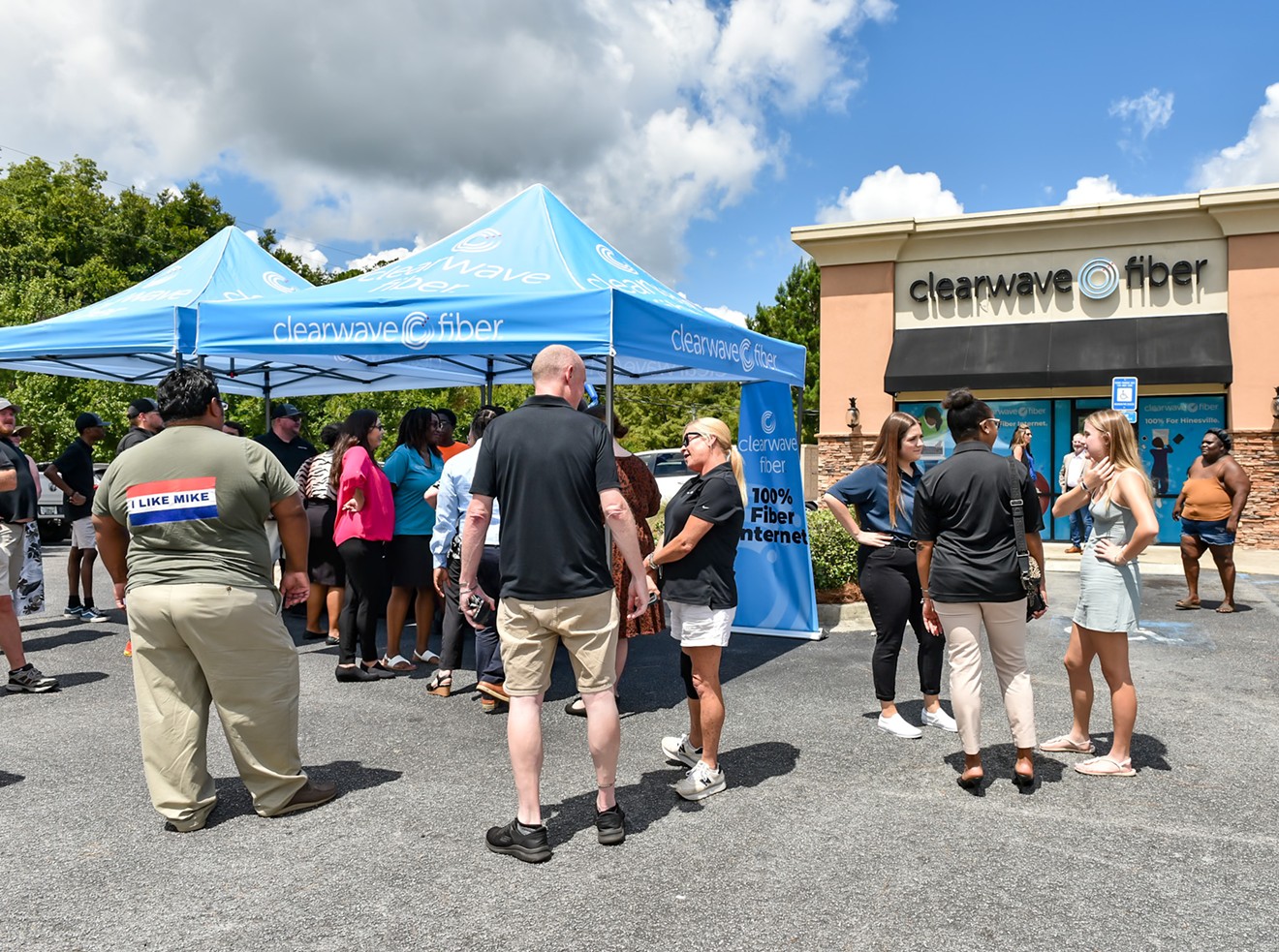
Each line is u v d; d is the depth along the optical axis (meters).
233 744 3.71
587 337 5.40
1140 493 4.16
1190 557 9.01
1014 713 4.15
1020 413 16.73
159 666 3.62
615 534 3.52
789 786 4.19
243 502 3.65
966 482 4.14
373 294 5.93
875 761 4.55
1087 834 3.65
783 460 7.89
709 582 4.05
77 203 31.06
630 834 3.64
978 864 3.37
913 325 17.50
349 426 6.18
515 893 3.13
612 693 3.58
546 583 3.42
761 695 5.84
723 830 3.68
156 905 3.04
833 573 8.47
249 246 8.70
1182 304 15.78
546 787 4.18
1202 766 4.47
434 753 4.64
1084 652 4.55
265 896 3.11
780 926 2.91
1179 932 2.88
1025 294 16.75
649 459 17.02
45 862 3.37
